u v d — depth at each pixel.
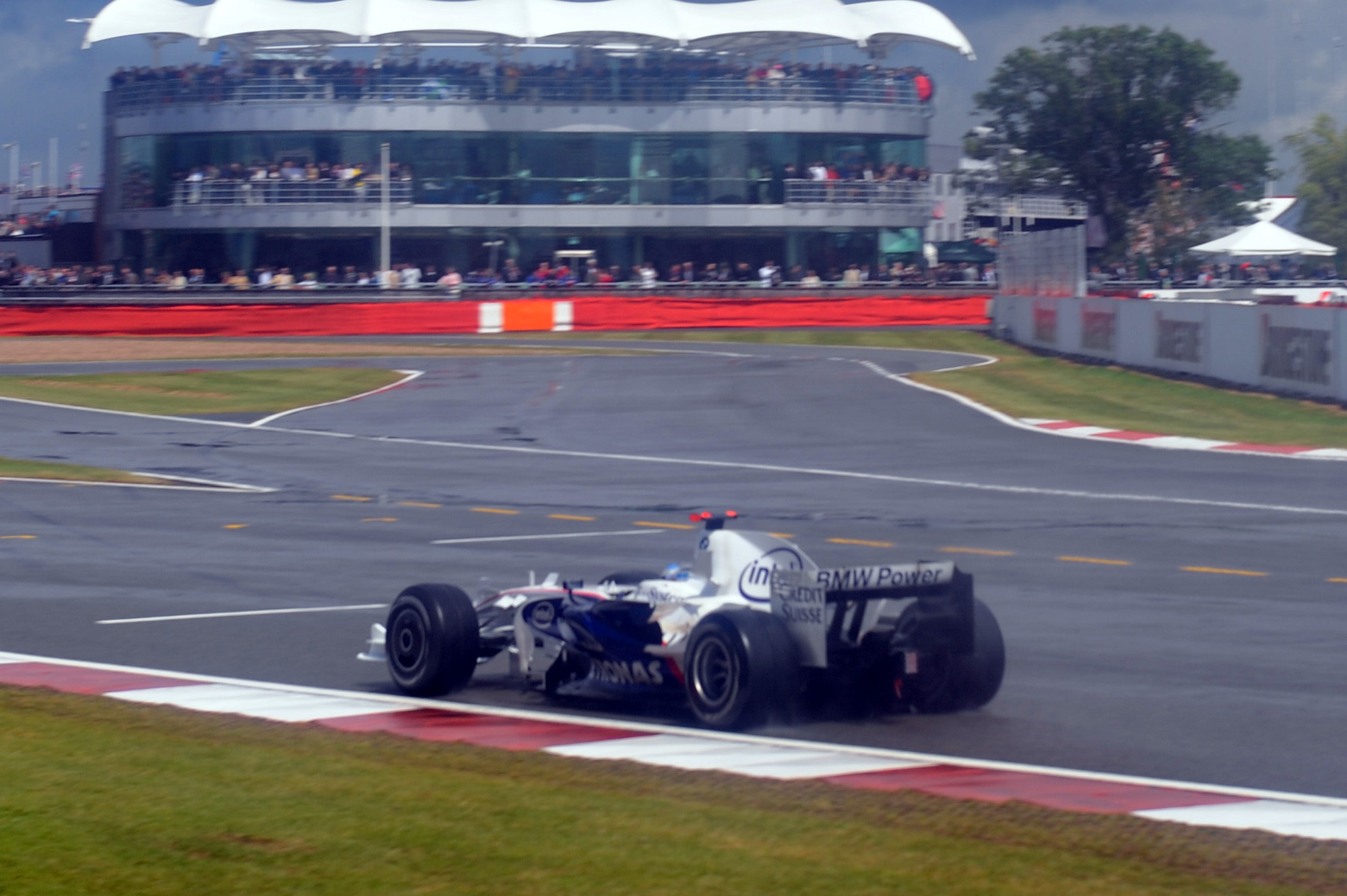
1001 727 10.50
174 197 92.81
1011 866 6.71
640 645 10.91
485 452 32.53
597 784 8.50
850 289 84.31
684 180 94.19
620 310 78.38
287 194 90.56
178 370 53.97
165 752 9.20
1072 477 27.36
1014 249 66.94
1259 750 9.90
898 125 97.31
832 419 38.53
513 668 12.16
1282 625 14.33
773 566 10.64
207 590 16.62
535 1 94.88
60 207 150.62
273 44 98.69
